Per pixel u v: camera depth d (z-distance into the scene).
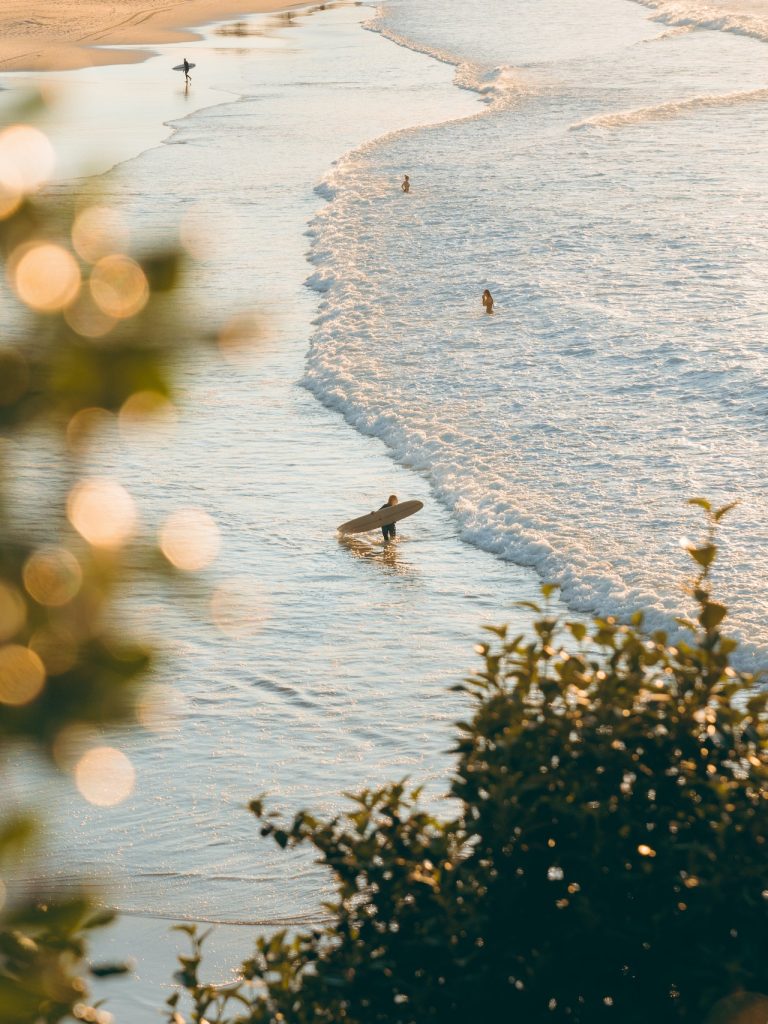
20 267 1.96
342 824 18.67
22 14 162.12
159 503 30.45
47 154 2.03
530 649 7.98
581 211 59.09
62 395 2.05
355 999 7.26
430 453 33.53
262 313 2.20
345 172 70.75
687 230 54.56
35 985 2.64
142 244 2.08
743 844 7.07
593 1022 7.10
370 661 23.34
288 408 37.41
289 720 21.38
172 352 2.09
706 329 41.69
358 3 180.12
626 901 7.17
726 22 131.38
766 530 28.08
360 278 50.03
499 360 40.31
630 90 96.44
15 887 2.68
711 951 6.88
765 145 72.31
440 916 7.16
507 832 7.20
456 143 78.88
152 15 165.12
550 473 31.88
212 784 19.64
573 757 7.48
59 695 2.06
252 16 165.50
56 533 2.12
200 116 92.94
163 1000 14.84
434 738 20.86
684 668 7.83
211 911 16.78
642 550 27.50
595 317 43.56
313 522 29.66
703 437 33.53
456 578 26.94
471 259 52.16
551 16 152.75
